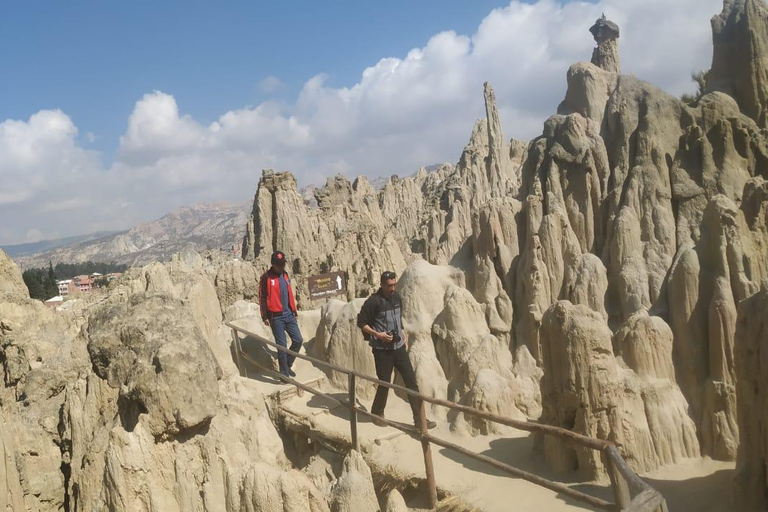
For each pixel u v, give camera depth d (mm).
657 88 15906
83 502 7949
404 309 13516
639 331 9859
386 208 84188
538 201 15508
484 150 70750
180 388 7609
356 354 12539
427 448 8242
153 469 7410
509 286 15133
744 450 7852
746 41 15305
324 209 55625
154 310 8500
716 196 12039
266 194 42562
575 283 14055
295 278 32156
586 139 16453
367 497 7363
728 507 7891
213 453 7844
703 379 11289
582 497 5953
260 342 13586
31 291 85125
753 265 11445
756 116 15000
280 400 11648
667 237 13984
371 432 10242
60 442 9414
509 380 11531
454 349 12484
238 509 7262
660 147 14836
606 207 15609
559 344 9367
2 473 7223
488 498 8289
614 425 9031
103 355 8602
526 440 10188
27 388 9578
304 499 6871
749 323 7840
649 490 4434
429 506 8391
